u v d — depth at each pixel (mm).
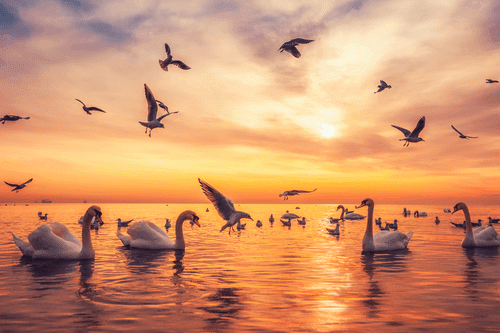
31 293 12055
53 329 8758
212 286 13102
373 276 14938
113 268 16516
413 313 10039
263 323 9195
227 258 19578
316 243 26859
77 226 44969
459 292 12320
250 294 12016
